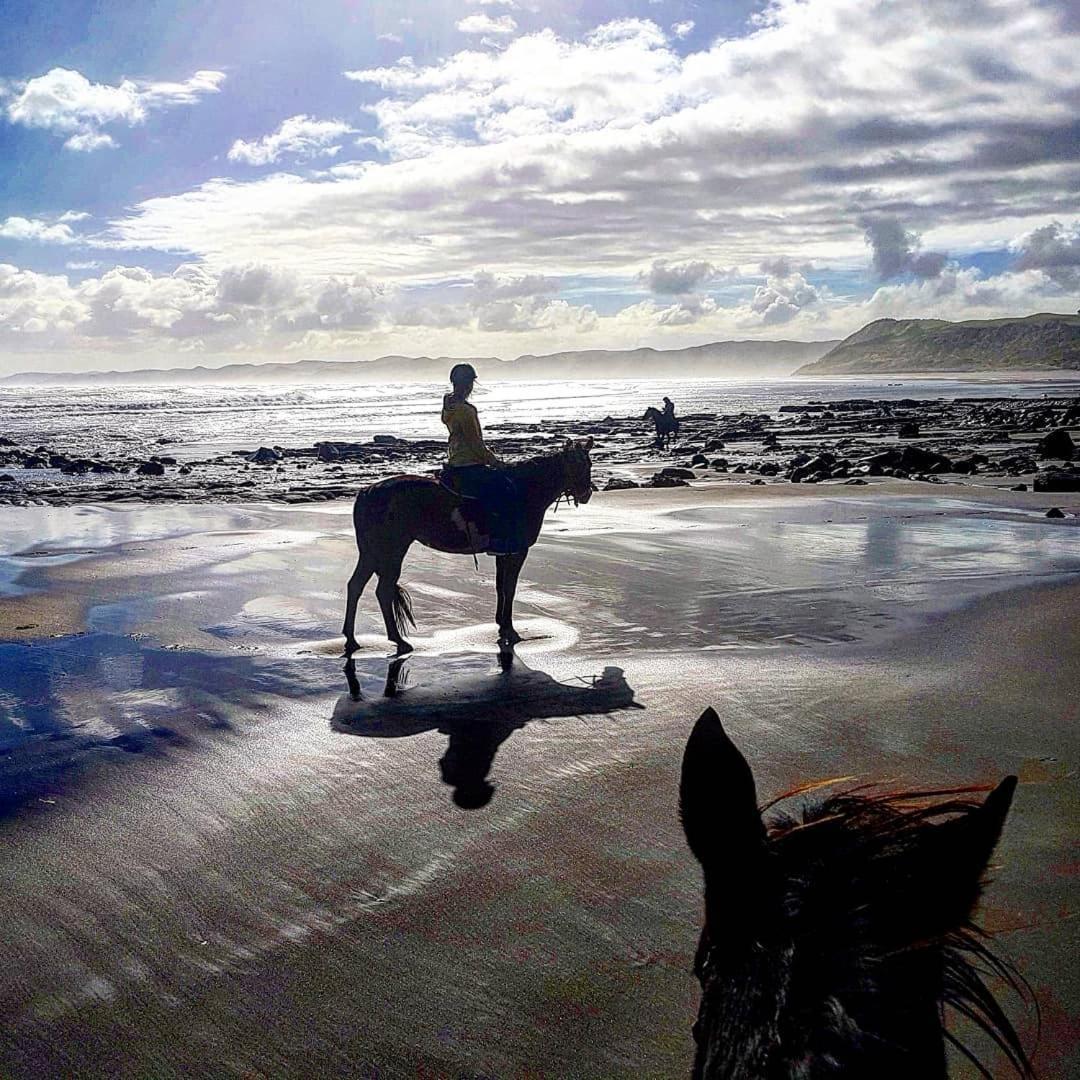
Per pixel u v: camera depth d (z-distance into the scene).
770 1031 1.19
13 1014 4.12
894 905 1.26
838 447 35.69
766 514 18.27
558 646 9.68
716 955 1.28
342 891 5.05
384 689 8.45
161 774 6.62
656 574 12.85
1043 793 5.79
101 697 8.32
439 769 6.61
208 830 5.78
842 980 1.21
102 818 5.96
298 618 11.09
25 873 5.31
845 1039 1.16
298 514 19.77
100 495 24.45
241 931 4.70
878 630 9.80
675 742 6.96
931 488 21.98
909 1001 1.22
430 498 9.69
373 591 12.42
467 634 10.24
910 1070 1.17
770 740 6.90
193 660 9.42
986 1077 1.32
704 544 14.98
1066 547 14.17
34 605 11.79
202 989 4.25
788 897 1.27
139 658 9.51
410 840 5.59
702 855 1.31
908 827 1.33
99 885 5.17
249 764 6.78
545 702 7.95
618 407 85.31
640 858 5.28
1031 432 40.03
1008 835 5.22
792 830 1.38
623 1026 3.90
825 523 17.00
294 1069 3.74
